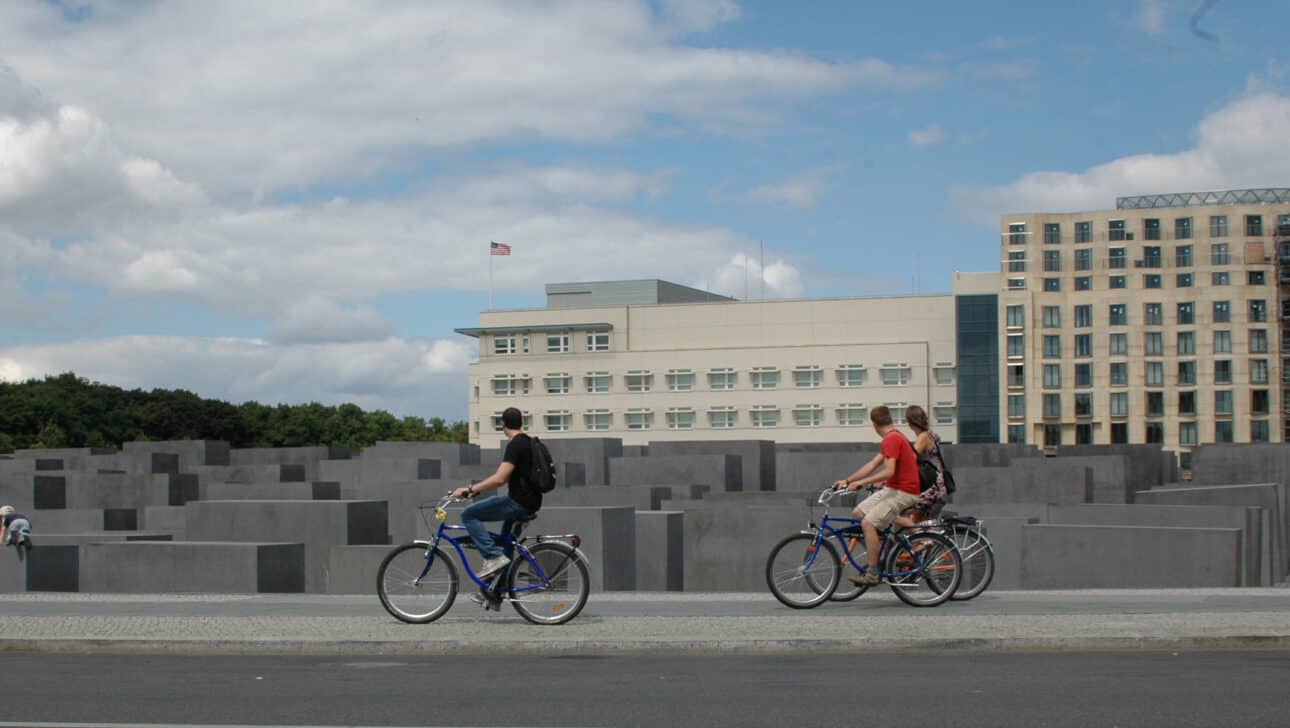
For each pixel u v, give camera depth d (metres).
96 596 17.12
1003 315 112.56
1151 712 8.80
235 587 21.89
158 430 132.50
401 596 13.20
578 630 12.53
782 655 11.76
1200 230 111.38
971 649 11.81
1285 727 8.33
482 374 124.50
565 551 12.95
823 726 8.49
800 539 14.34
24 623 13.54
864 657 11.55
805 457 34.69
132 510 32.88
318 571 25.88
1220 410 109.62
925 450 14.48
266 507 26.14
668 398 119.50
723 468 34.62
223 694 9.88
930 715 8.80
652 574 23.59
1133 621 12.65
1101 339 112.00
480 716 8.92
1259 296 110.00
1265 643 11.80
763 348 117.50
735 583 22.59
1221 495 25.72
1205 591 16.22
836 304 116.31
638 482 35.38
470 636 12.23
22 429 119.12
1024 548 20.36
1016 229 114.75
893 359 114.31
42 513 32.28
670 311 120.44
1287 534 27.11
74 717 9.00
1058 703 9.16
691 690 9.88
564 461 36.81
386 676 10.70
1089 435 111.50
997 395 112.50
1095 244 113.12
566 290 129.75
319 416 157.38
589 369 121.62
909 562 14.12
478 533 12.89
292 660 11.75
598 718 8.83
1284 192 117.06
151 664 11.56
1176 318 111.06
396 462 37.59
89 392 127.88
